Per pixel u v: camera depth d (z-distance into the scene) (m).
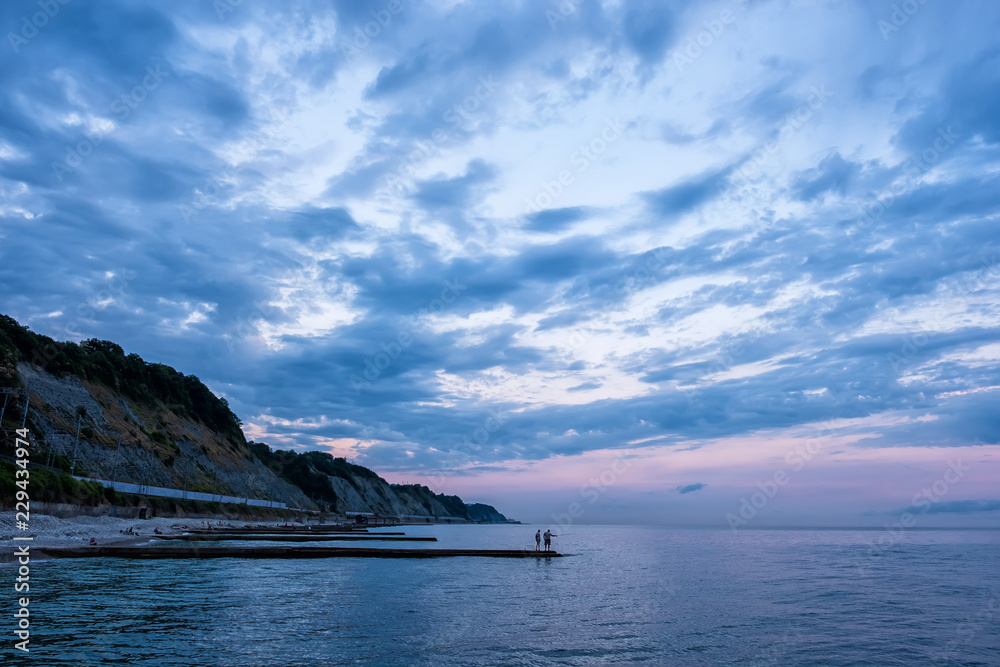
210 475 120.62
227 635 18.67
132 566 35.00
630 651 18.80
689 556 67.12
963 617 26.33
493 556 52.81
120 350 124.69
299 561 43.03
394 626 21.14
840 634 22.27
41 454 69.88
